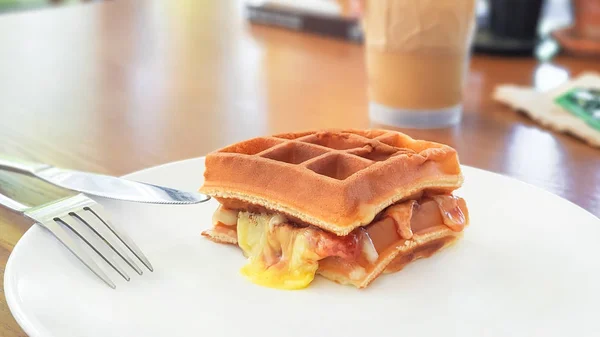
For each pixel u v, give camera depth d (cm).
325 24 81
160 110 54
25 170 37
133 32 83
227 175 33
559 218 34
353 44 78
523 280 30
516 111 54
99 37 80
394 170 32
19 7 126
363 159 32
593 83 56
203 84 62
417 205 32
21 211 32
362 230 31
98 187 35
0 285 29
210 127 50
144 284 29
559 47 76
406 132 50
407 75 49
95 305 28
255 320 28
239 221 32
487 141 48
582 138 48
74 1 126
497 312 28
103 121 51
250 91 59
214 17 93
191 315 28
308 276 30
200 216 35
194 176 37
